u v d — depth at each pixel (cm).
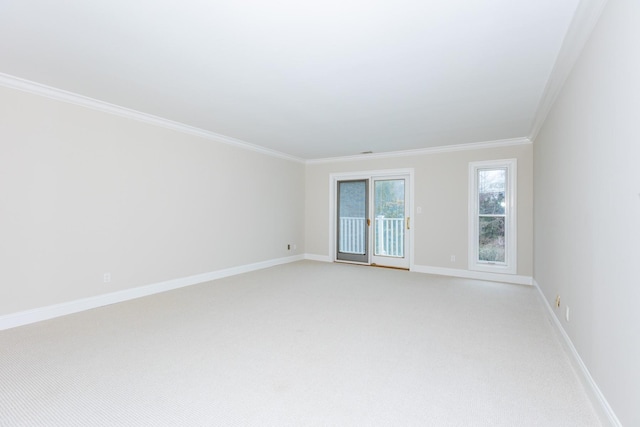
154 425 164
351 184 661
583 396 195
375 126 433
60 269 328
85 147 346
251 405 182
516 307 370
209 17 196
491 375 218
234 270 536
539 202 418
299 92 317
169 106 363
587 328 201
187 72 274
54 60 254
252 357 241
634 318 138
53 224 322
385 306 370
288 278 514
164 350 251
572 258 240
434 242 564
